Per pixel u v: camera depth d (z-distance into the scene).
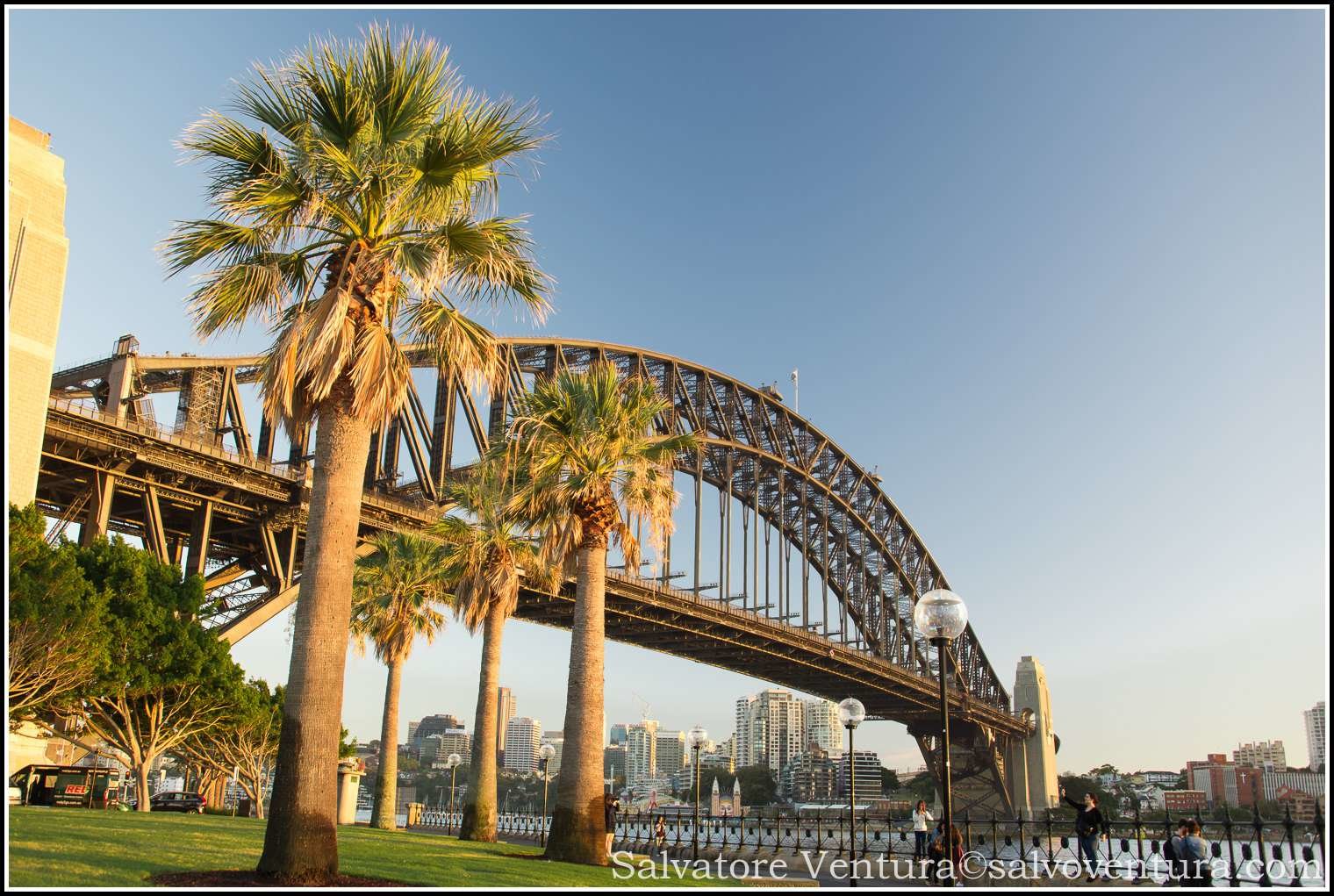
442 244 18.95
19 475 43.62
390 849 24.12
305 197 18.41
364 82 18.41
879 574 137.25
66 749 51.81
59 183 48.47
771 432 117.94
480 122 18.75
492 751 37.88
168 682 44.34
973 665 153.00
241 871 16.08
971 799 151.88
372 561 49.91
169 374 58.94
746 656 106.00
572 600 76.75
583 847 26.45
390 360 18.22
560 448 30.28
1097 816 24.27
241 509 56.66
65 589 35.72
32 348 45.22
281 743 16.19
